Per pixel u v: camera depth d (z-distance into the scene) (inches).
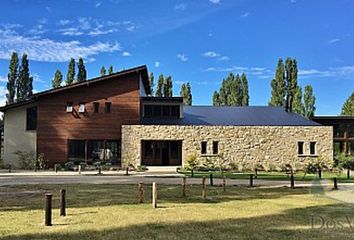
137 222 371.2
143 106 1334.9
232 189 658.8
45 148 1229.7
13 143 1261.1
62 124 1236.5
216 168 1195.9
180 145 1299.2
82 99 1246.9
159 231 335.6
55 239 305.3
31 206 462.0
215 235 323.0
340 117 1359.5
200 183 756.0
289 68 2134.6
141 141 1222.3
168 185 714.2
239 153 1231.5
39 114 1234.6
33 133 1259.8
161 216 402.3
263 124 1279.5
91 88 1251.2
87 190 629.3
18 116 1268.5
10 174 994.1
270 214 421.4
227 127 1236.5
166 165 1307.8
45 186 689.6
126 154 1203.9
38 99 1237.1
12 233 323.6
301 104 2133.4
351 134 1362.0
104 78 1243.8
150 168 1186.6
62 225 354.9
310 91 2201.0
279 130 1248.8
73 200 513.0
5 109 1257.4
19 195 566.6
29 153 1245.7
